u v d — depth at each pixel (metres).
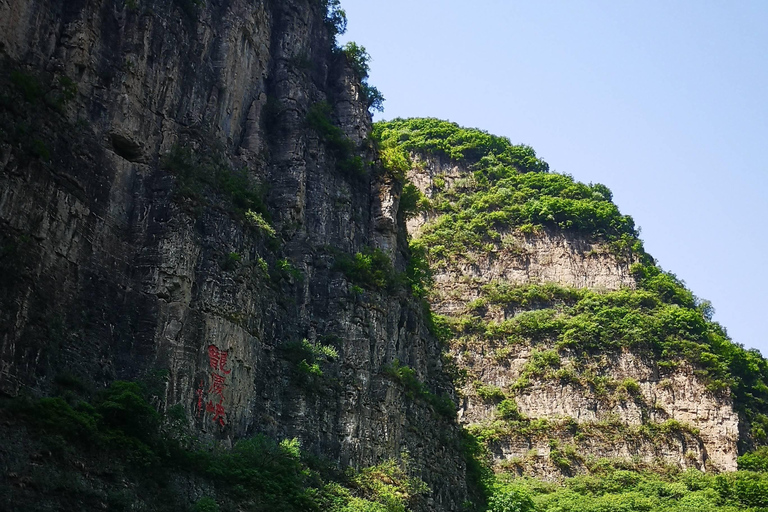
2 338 49.53
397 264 88.12
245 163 73.81
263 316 67.00
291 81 80.50
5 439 46.09
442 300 149.25
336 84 88.25
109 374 55.59
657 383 138.88
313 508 60.34
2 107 53.38
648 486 125.81
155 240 60.41
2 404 47.12
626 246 157.50
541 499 121.50
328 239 77.44
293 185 75.81
